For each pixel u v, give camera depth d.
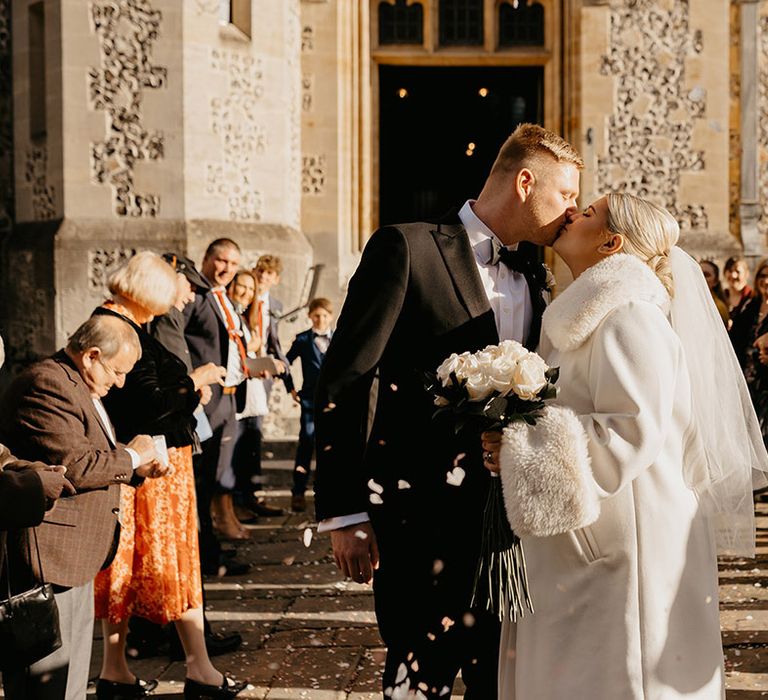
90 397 2.92
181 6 8.72
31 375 2.84
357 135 10.53
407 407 2.46
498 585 2.37
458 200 12.04
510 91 11.84
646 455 2.22
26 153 9.57
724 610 4.54
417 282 2.44
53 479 2.53
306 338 7.04
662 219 2.49
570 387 2.40
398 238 2.45
